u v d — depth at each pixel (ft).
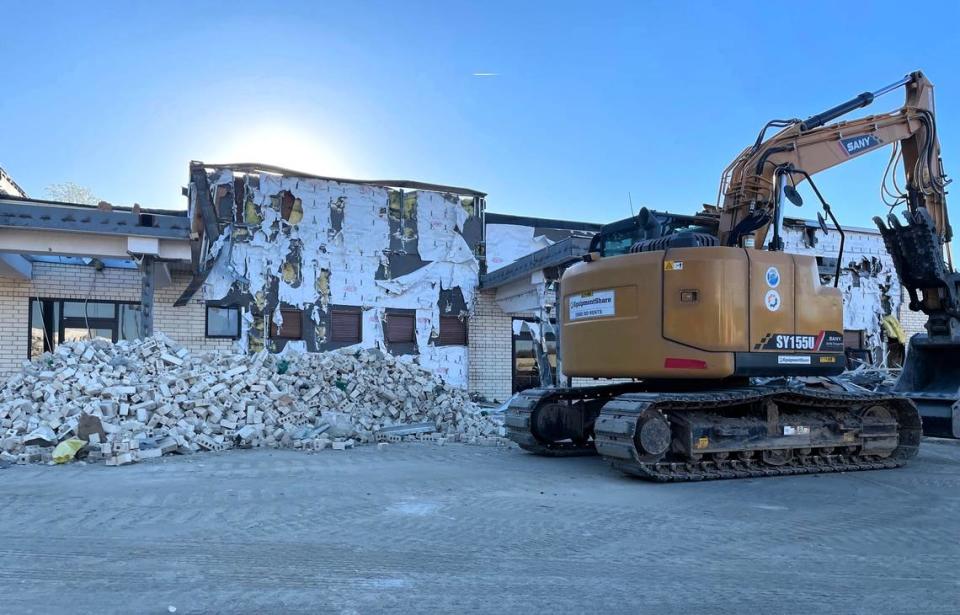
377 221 53.42
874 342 71.15
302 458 29.30
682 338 25.82
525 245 58.18
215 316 48.91
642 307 26.63
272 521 18.43
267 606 12.67
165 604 12.68
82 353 34.63
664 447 25.12
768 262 26.76
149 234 38.88
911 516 20.22
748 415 27.58
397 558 15.52
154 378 33.86
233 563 15.01
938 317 33.68
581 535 17.58
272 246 50.31
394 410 38.63
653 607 12.87
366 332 52.54
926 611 12.89
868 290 71.72
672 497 22.54
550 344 57.26
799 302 27.22
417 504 20.66
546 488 23.58
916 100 33.24
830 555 16.28
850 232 71.36
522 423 31.27
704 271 25.84
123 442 27.76
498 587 13.78
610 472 27.02
